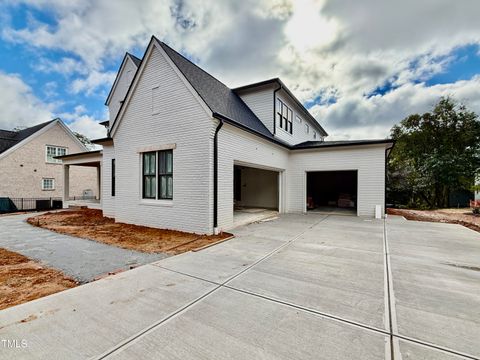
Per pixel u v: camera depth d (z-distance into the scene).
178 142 7.64
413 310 2.77
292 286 3.44
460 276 3.84
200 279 3.69
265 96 12.38
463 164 15.23
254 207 14.30
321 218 10.59
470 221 9.84
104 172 11.02
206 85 8.98
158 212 8.15
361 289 3.35
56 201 16.25
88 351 2.03
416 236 6.91
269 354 2.00
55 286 3.48
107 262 4.60
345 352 2.03
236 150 8.26
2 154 16.44
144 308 2.78
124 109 9.02
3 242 6.27
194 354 1.99
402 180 18.62
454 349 2.08
